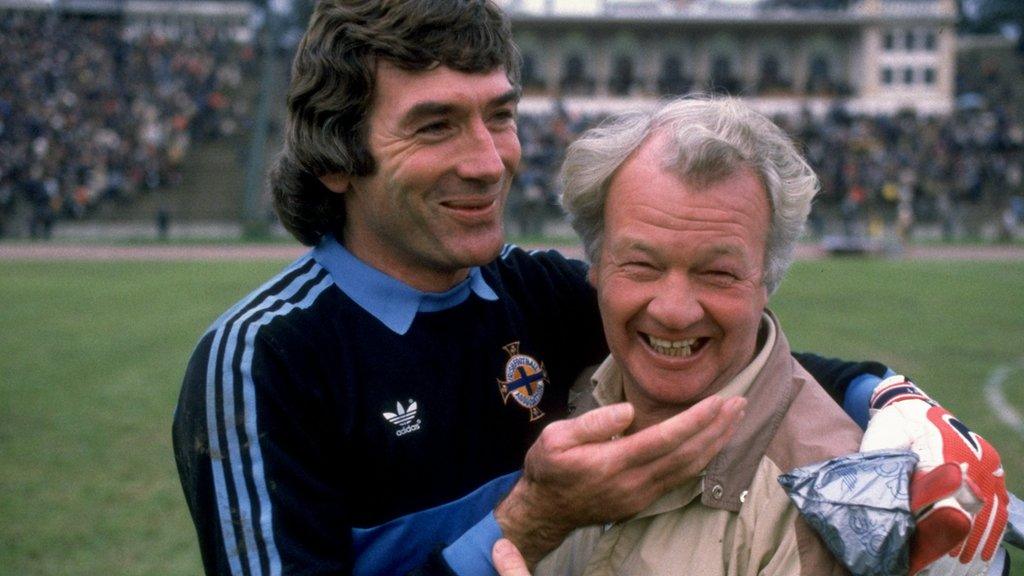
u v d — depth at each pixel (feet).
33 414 30.68
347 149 7.20
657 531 6.56
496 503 7.66
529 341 8.25
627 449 5.95
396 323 7.45
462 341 7.76
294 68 7.39
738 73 197.06
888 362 39.22
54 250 105.70
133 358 40.55
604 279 6.84
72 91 160.97
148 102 159.63
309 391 6.98
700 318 6.48
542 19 190.60
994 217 143.02
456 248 7.31
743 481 6.41
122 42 181.27
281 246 112.98
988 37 246.47
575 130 166.09
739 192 6.41
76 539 20.06
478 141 7.14
